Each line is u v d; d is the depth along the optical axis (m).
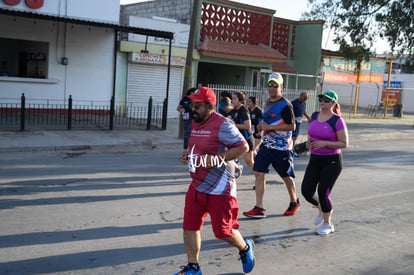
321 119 6.04
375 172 11.35
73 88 17.39
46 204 6.84
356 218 7.15
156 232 5.92
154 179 8.98
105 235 5.70
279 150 6.67
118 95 18.52
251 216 6.80
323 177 6.06
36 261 4.80
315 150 6.09
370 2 24.16
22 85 16.20
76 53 17.28
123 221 6.28
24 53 18.48
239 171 7.47
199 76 25.27
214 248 5.50
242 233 6.11
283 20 25.44
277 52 23.08
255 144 8.74
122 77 18.52
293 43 26.27
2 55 19.14
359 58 25.50
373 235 6.34
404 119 30.61
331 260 5.33
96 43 17.67
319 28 25.22
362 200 8.34
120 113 18.27
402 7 23.33
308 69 25.83
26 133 12.99
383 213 7.52
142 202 7.29
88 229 5.87
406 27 23.58
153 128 16.06
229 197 4.31
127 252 5.20
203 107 4.22
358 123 24.81
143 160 11.09
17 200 6.95
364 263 5.29
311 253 5.52
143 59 18.66
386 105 31.38
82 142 12.50
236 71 23.42
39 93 16.62
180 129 14.38
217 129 4.20
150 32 15.84
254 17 22.69
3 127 13.55
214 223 4.32
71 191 7.66
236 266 4.98
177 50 19.58
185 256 5.16
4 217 6.14
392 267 5.21
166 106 15.97
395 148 16.80
